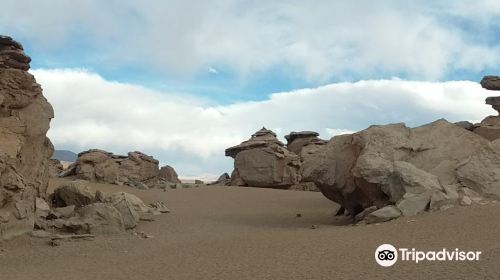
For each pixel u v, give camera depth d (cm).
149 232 2203
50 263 1570
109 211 2203
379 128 2470
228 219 2625
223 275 1246
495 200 2108
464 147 2370
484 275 1091
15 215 1973
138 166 4819
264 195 3734
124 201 2350
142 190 3903
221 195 3691
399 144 2367
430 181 2141
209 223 2464
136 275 1303
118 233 2133
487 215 1819
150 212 2744
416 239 1568
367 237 1672
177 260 1484
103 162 4516
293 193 3906
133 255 1652
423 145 2392
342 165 2547
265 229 2209
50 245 1891
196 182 5778
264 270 1275
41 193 2434
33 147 2253
